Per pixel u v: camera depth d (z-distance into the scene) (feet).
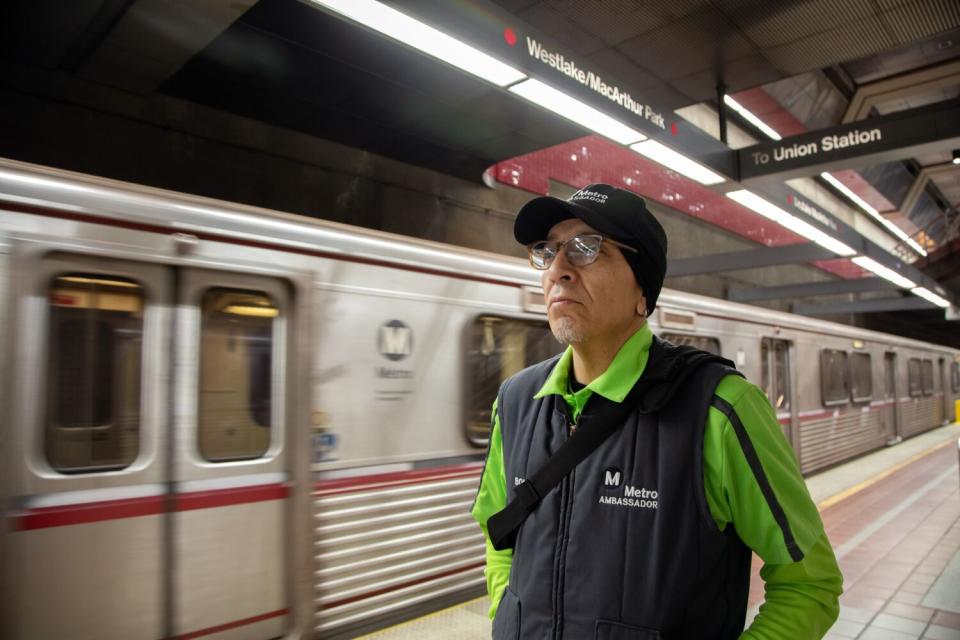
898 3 15.79
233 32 18.26
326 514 12.09
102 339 10.01
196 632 10.52
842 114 41.86
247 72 20.59
